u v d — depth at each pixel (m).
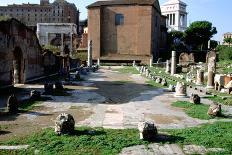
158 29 85.44
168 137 10.66
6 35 23.02
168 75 41.09
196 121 13.55
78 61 59.88
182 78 36.59
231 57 69.69
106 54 77.19
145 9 74.50
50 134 10.71
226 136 10.82
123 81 32.94
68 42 87.94
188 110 15.96
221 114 14.70
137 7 74.94
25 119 13.35
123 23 76.12
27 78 29.06
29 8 131.75
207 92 23.11
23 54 27.53
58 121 10.71
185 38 95.62
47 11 131.12
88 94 21.98
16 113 14.51
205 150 9.43
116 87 27.05
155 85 28.92
